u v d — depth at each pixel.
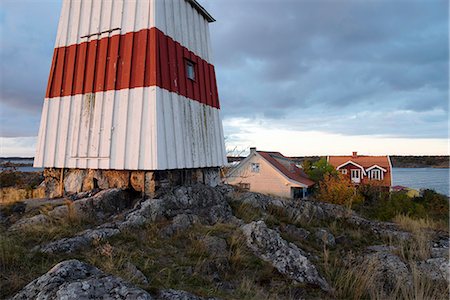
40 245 4.88
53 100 9.69
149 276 4.36
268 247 6.40
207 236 6.31
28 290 3.04
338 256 7.65
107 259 4.52
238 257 5.73
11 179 14.52
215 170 11.54
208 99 11.09
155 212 7.10
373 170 28.94
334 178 23.47
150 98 8.09
